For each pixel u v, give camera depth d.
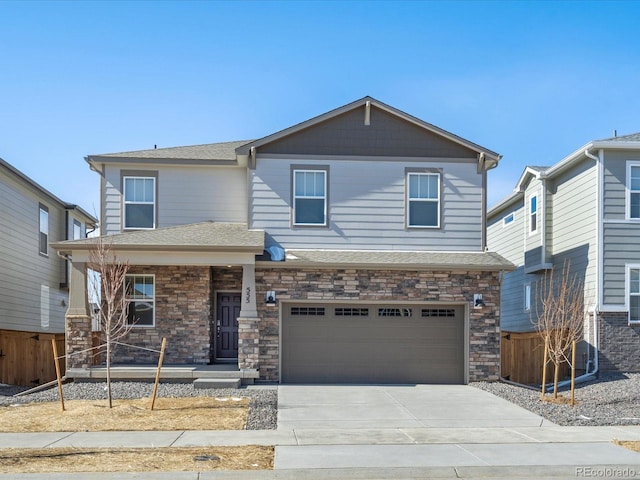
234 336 18.52
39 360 18.36
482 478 8.45
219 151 20.05
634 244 18.38
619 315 18.19
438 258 17.25
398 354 17.08
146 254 16.03
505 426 11.63
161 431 10.81
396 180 17.94
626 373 17.97
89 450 9.39
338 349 16.98
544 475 8.53
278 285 16.81
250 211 17.67
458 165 18.08
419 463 8.76
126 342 17.75
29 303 22.39
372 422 11.88
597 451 9.60
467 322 17.09
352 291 16.89
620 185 18.52
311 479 8.23
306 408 13.19
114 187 18.53
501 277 17.09
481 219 17.97
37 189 22.52
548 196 21.98
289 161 17.81
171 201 18.70
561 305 16.25
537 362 18.69
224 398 13.88
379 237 17.78
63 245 15.93
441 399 14.43
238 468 8.41
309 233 17.70
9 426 11.11
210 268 18.09
